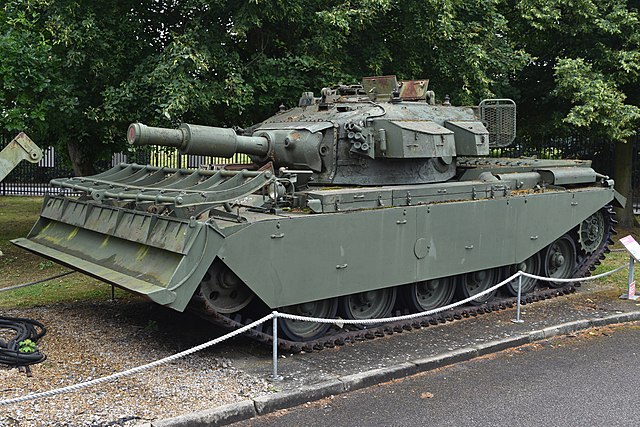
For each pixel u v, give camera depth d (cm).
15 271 1275
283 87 1373
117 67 1335
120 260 820
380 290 927
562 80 1569
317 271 802
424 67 1573
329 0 1391
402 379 743
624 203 1255
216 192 753
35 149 904
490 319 991
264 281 756
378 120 931
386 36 1552
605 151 2134
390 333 903
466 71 1489
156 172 988
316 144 904
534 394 692
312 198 813
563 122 1742
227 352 814
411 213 895
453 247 956
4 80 1211
